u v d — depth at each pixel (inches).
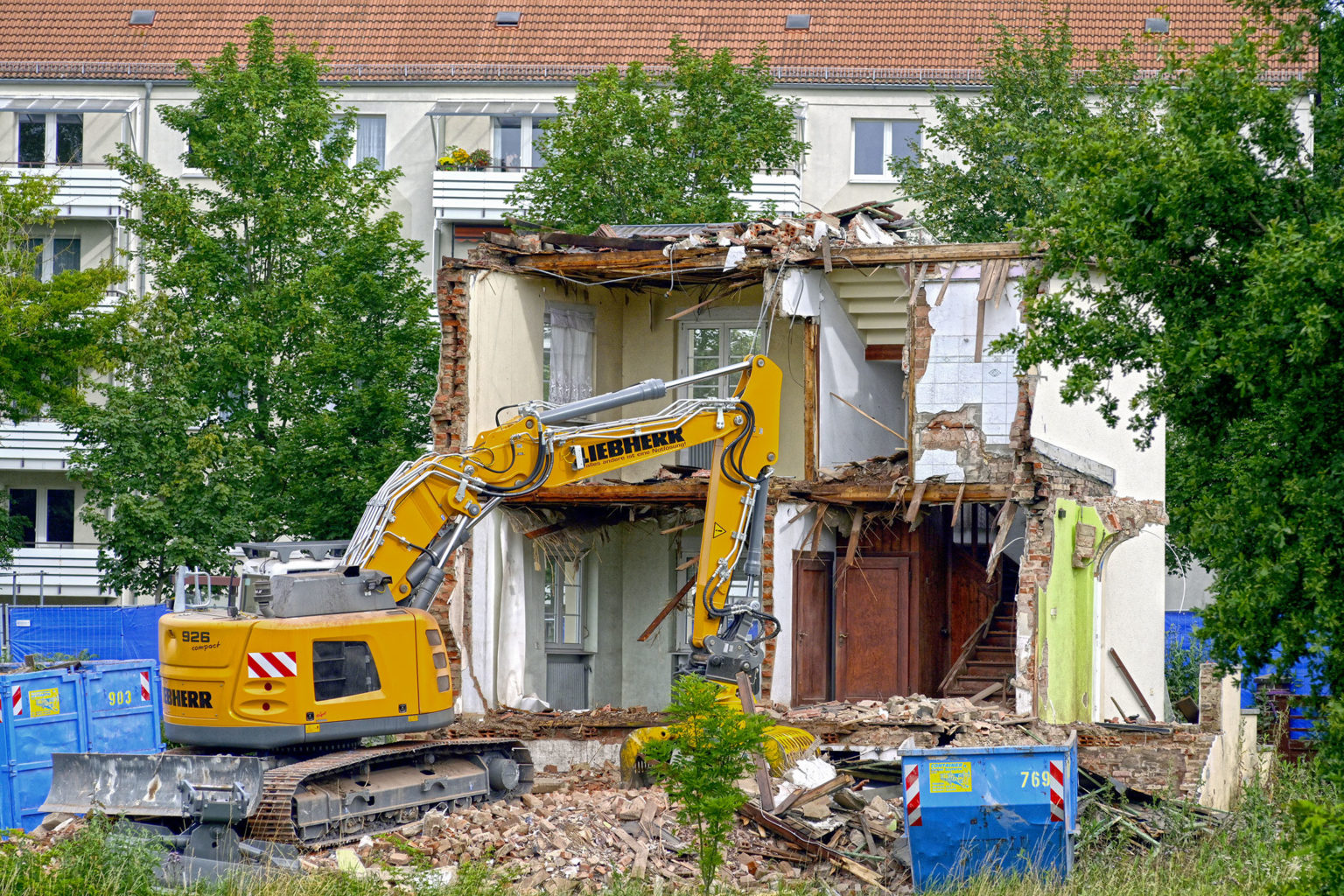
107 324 3791.8
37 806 2365.9
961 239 4301.2
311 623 2084.2
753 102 4276.6
